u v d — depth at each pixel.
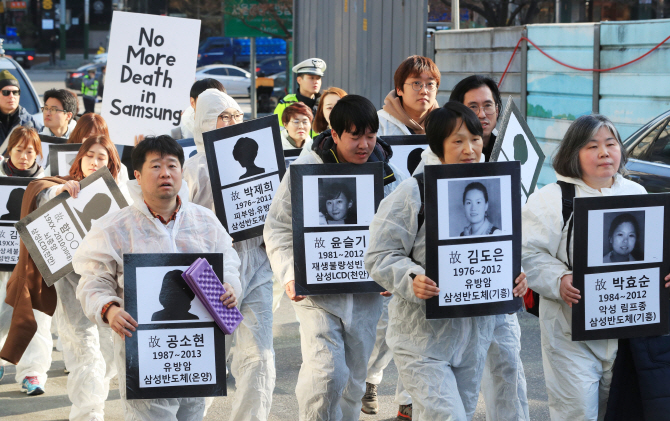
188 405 5.35
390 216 4.92
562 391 5.39
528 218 5.41
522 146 6.38
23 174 8.44
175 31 9.99
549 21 23.16
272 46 35.69
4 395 7.98
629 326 5.22
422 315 4.96
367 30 15.70
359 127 5.57
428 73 7.40
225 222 6.68
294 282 5.70
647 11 17.62
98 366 6.89
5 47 78.75
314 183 5.66
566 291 5.16
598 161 5.28
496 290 4.86
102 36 81.88
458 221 4.79
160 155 5.06
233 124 7.03
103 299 4.95
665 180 9.41
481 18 25.06
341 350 5.78
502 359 5.62
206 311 5.02
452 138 4.82
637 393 5.32
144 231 5.17
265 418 6.28
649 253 5.21
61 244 6.51
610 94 12.51
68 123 10.59
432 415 4.84
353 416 6.19
